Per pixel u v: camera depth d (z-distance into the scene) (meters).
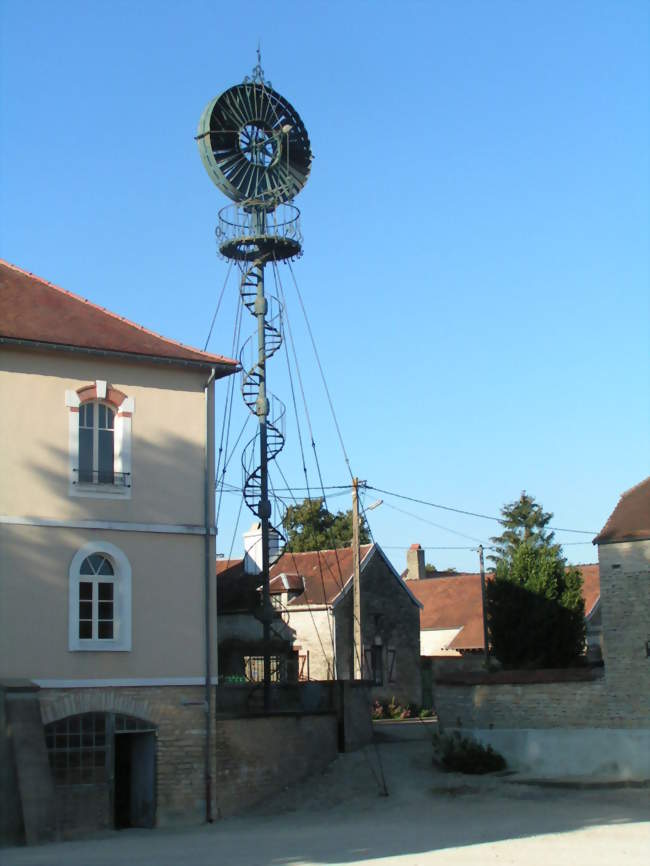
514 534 70.94
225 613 45.72
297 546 73.75
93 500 26.09
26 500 25.27
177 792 26.11
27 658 24.70
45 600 25.12
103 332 27.33
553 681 30.47
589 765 29.39
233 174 35.94
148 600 26.41
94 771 25.14
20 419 25.53
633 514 30.66
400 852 19.52
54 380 26.08
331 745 31.09
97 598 25.95
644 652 29.22
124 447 26.69
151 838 23.64
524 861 18.05
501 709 31.19
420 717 44.09
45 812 22.88
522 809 25.31
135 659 26.02
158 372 27.52
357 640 40.66
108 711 25.48
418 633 50.97
